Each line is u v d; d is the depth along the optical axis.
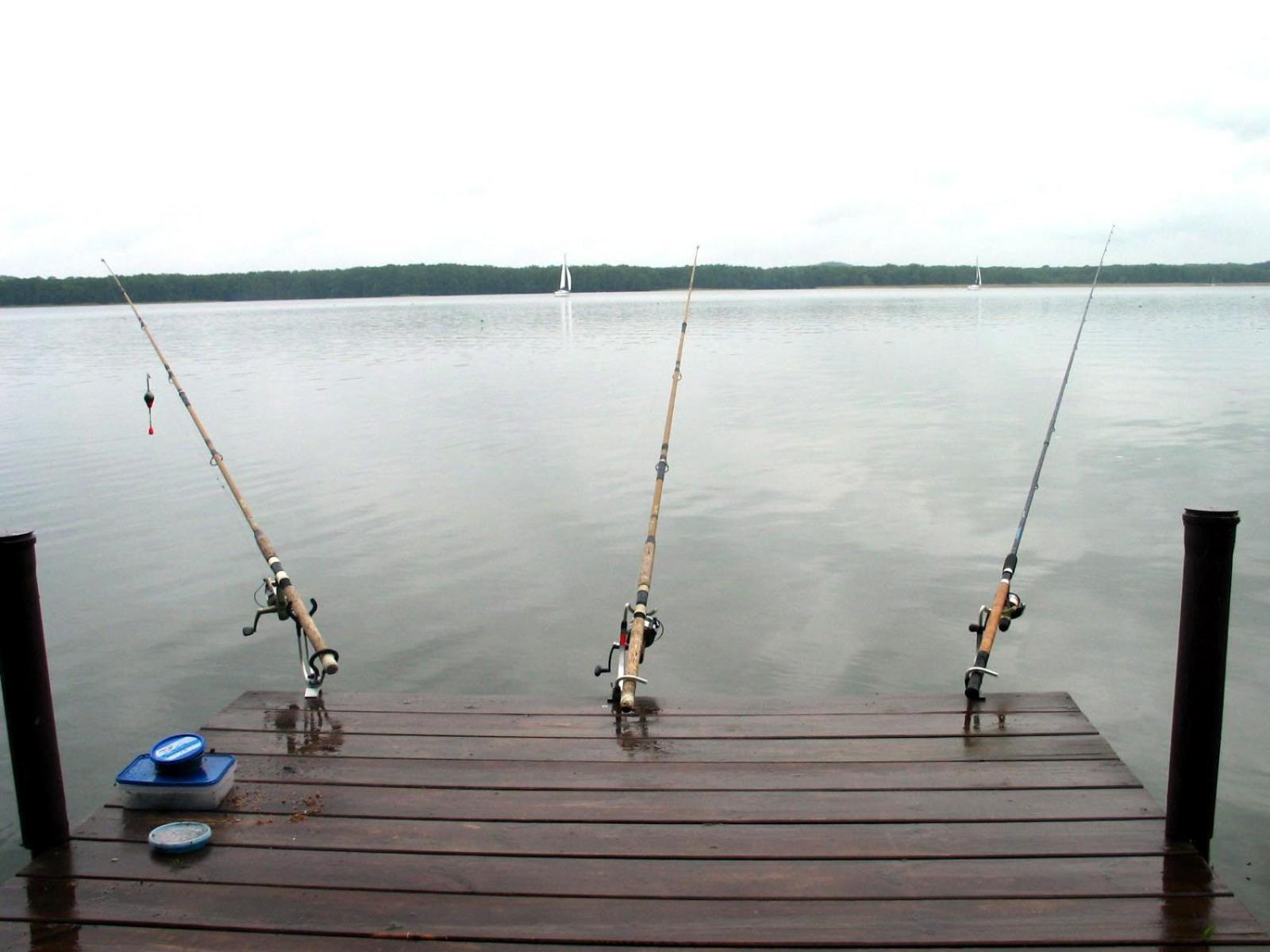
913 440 12.61
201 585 7.42
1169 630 6.21
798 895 2.67
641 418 15.11
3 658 2.88
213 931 2.57
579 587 7.17
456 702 3.99
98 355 29.88
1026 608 6.59
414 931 2.55
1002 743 3.53
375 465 11.72
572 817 3.08
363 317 59.69
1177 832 2.90
